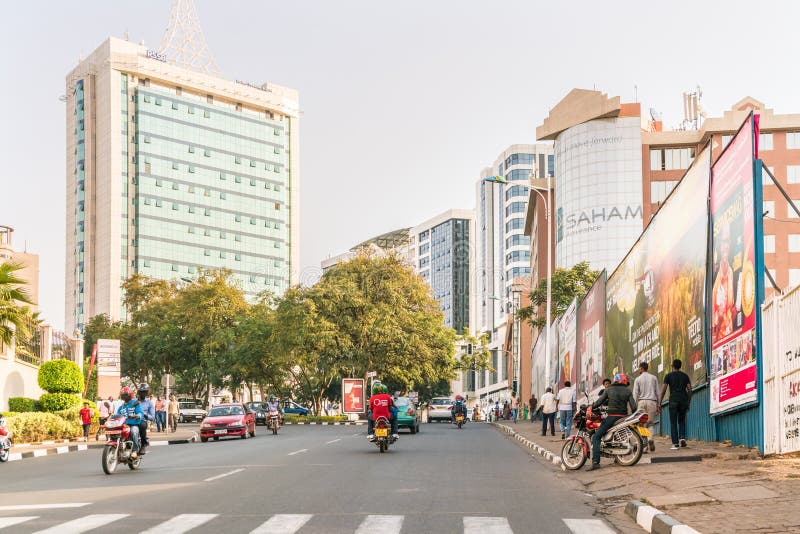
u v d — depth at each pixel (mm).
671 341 24359
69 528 9156
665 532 8461
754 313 16516
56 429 33500
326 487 13258
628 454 16219
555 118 101938
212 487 13609
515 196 150750
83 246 143500
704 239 20938
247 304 75062
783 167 90062
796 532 8062
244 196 162000
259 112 166000
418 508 10641
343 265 63188
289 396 80125
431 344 63500
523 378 99125
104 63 144250
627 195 96688
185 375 76562
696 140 96188
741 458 15812
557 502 11484
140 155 145250
